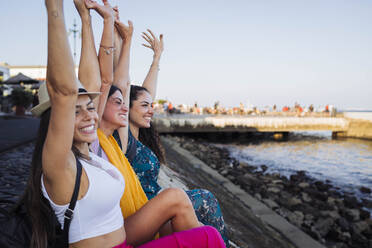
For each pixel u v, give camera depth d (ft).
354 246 23.73
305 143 105.29
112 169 5.61
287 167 64.44
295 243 18.20
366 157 78.38
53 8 4.34
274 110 150.41
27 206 5.25
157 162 9.52
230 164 60.70
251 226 18.79
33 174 5.10
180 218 6.46
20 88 74.13
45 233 5.12
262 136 123.95
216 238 5.88
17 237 5.63
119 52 9.74
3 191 12.07
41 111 5.24
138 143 9.26
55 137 4.54
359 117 113.19
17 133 34.47
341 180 53.26
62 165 4.65
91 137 5.58
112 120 7.80
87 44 7.25
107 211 5.25
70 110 4.57
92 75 7.20
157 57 12.02
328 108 130.00
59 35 4.37
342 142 107.86
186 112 141.28
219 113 142.82
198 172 34.53
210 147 82.89
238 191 29.12
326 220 26.86
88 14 7.25
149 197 9.11
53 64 4.38
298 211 28.84
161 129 89.92
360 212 32.63
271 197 34.94
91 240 5.07
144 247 5.58
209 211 8.32
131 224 6.22
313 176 56.08
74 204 4.86
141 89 10.05
